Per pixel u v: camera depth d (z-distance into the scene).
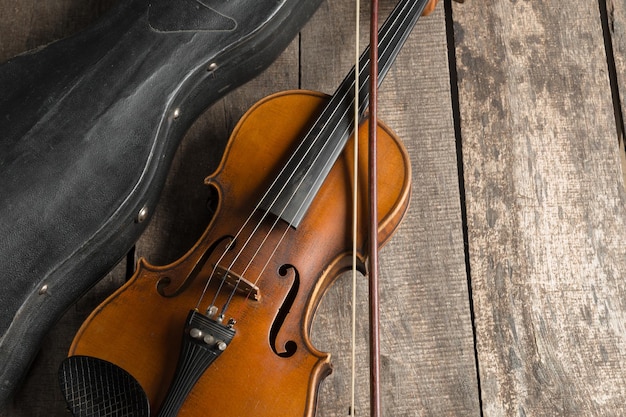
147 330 1.15
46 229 1.15
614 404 1.25
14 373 1.17
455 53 1.36
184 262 1.17
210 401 1.13
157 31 1.21
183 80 1.20
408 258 1.29
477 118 1.34
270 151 1.22
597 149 1.34
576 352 1.27
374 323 1.16
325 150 1.20
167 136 1.21
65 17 1.35
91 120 1.18
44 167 1.16
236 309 1.15
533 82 1.36
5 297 1.13
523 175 1.33
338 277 1.23
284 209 1.17
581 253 1.30
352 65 1.35
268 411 1.13
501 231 1.31
